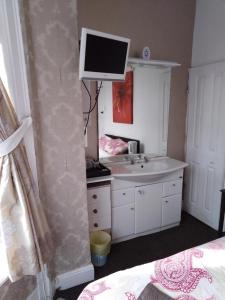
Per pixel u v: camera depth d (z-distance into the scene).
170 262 1.30
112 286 1.14
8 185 1.32
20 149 1.42
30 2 1.40
